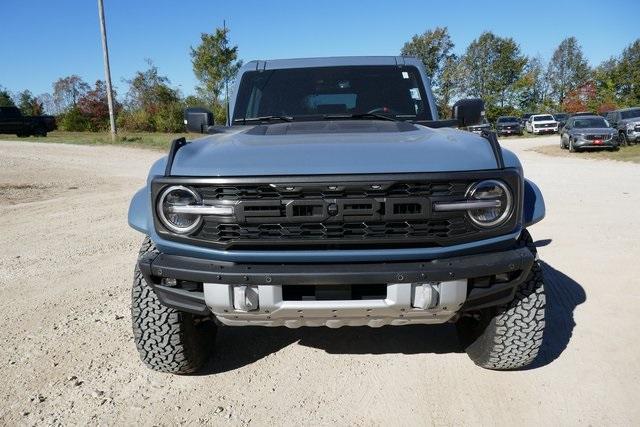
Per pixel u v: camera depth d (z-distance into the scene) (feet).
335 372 11.71
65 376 11.68
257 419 10.03
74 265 20.54
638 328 13.47
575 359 11.93
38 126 117.50
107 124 151.53
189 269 9.42
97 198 38.01
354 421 9.90
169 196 9.50
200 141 11.34
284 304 9.31
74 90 217.15
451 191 9.23
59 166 60.44
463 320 12.22
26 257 21.86
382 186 9.01
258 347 13.03
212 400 10.69
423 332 13.60
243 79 15.56
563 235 23.32
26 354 12.76
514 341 10.71
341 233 9.18
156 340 10.86
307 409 10.32
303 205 9.04
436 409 10.19
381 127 11.92
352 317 9.58
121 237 25.40
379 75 15.24
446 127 13.19
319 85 15.07
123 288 17.63
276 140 10.61
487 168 9.46
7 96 214.90
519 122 144.05
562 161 66.18
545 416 9.86
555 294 16.01
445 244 9.33
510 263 9.44
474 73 226.58
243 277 9.18
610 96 190.29
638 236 22.79
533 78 231.09
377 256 9.23
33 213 32.30
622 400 10.30
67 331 14.11
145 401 10.66
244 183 9.05
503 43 222.07
